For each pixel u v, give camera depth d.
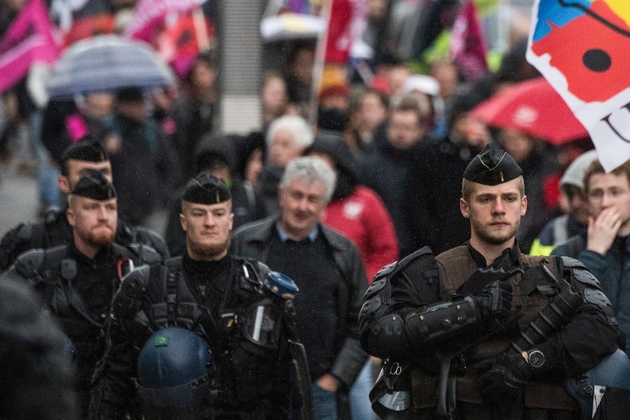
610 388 15.26
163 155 36.09
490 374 14.92
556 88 19.39
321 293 20.66
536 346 15.03
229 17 39.56
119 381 17.31
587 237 19.61
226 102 39.88
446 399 15.09
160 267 17.48
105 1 46.97
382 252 25.11
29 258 19.00
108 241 18.97
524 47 33.72
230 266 17.58
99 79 38.28
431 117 38.88
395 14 48.72
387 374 15.52
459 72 42.78
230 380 17.16
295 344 17.47
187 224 17.42
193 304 17.22
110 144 34.06
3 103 54.34
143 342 17.22
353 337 20.80
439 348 15.23
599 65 19.19
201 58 43.72
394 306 15.57
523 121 27.98
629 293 18.83
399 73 41.50
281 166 27.80
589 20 19.27
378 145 33.78
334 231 21.11
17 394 9.34
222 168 25.11
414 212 27.33
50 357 9.47
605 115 19.11
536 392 15.22
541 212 27.88
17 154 56.34
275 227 21.11
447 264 15.70
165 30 45.69
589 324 15.18
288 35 45.19
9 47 42.72
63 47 45.38
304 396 17.41
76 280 18.95
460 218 27.14
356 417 22.33
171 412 16.70
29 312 9.48
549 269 15.54
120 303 17.25
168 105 43.72
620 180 19.17
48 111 38.22
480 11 45.00
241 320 17.31
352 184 24.86
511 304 15.20
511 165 15.46
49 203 43.56
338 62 36.56
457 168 27.22
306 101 43.12
